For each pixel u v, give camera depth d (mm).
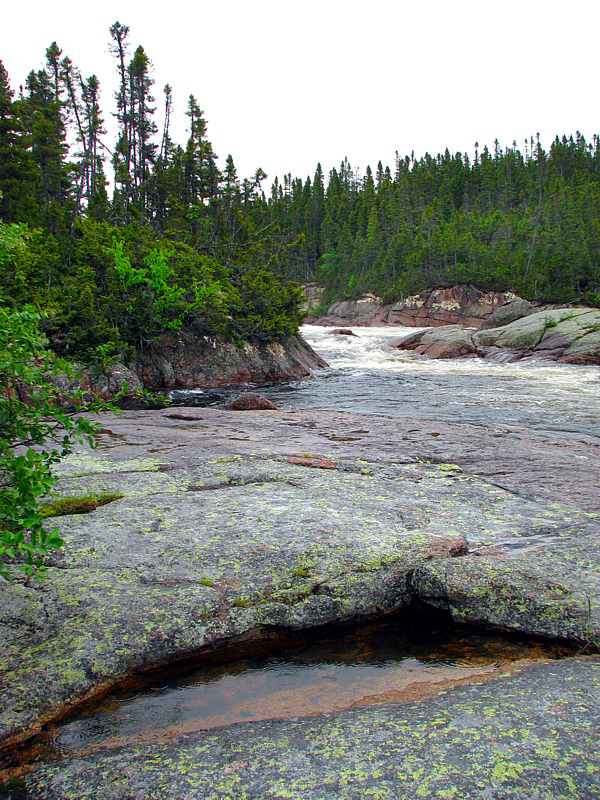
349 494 6598
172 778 2646
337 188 130500
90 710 3338
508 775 2557
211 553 4930
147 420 11688
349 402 17359
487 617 4281
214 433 10250
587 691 3232
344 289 88312
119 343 19812
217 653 4000
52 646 3684
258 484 7000
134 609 4082
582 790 2469
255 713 3299
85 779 2684
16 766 2863
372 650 4066
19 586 4324
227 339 23641
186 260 24641
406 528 5555
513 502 6449
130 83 46000
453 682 3572
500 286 67500
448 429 10852
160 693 3525
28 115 40219
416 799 2439
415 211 108500
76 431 3805
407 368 26672
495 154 145125
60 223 32812
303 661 3922
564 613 4105
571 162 129375
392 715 3094
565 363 27203
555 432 12234
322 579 4562
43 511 5867
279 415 12461
